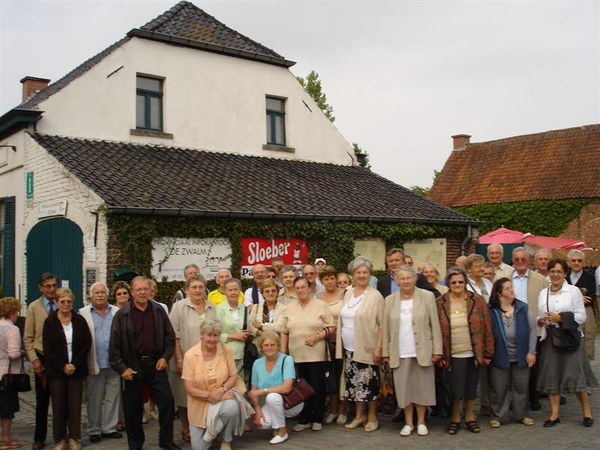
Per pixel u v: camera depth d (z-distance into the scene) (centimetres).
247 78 1820
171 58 1670
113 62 1559
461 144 3400
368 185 1839
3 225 1538
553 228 2727
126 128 1572
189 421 705
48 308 769
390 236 1588
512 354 773
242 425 706
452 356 748
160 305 746
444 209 1797
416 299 754
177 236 1216
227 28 1886
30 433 819
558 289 791
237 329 799
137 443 705
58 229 1261
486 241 1948
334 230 1466
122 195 1171
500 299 778
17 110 1381
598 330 1688
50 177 1305
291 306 805
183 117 1678
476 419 817
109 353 706
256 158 1784
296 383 751
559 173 2831
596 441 696
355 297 789
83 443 760
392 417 842
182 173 1445
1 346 738
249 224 1318
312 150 1947
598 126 2925
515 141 3169
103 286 782
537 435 727
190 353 707
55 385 718
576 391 754
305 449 698
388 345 757
